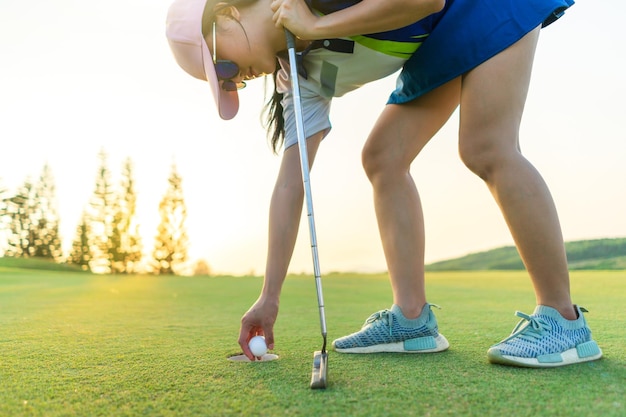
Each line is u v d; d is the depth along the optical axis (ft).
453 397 4.26
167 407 4.16
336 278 24.49
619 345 6.42
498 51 5.61
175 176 69.05
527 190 5.48
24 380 5.04
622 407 3.93
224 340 7.34
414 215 6.67
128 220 68.95
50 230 72.02
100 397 4.45
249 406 4.13
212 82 6.06
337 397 4.32
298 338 7.51
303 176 5.59
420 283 6.56
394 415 3.86
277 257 5.95
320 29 5.49
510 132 5.60
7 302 13.38
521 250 5.61
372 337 6.40
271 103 7.15
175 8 6.27
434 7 5.22
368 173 6.91
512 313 10.19
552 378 4.84
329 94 6.40
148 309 11.77
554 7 5.74
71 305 12.54
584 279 17.99
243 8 6.07
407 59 6.14
